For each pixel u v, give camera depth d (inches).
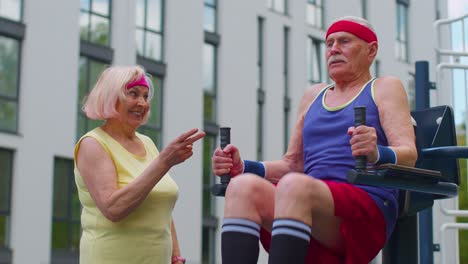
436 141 140.4
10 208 621.0
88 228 138.8
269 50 874.1
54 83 652.1
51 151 645.3
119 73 139.8
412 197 131.1
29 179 630.5
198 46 791.1
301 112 139.6
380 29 1000.2
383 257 143.7
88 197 138.5
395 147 119.3
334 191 116.5
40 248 631.2
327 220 118.0
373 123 126.0
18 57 634.8
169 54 764.0
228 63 826.2
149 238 137.6
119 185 136.7
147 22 748.6
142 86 140.9
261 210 115.8
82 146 137.5
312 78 928.9
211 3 820.6
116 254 136.2
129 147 142.3
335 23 131.1
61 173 655.1
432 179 118.6
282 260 109.0
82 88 679.7
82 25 687.1
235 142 823.1
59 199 652.7
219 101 816.9
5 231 617.3
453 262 191.2
